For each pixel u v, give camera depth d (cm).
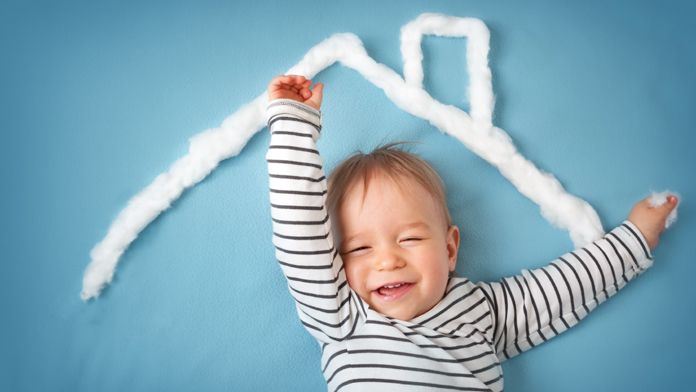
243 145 121
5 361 111
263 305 116
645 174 125
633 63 133
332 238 100
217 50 128
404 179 104
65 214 118
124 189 120
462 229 121
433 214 105
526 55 132
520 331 109
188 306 115
